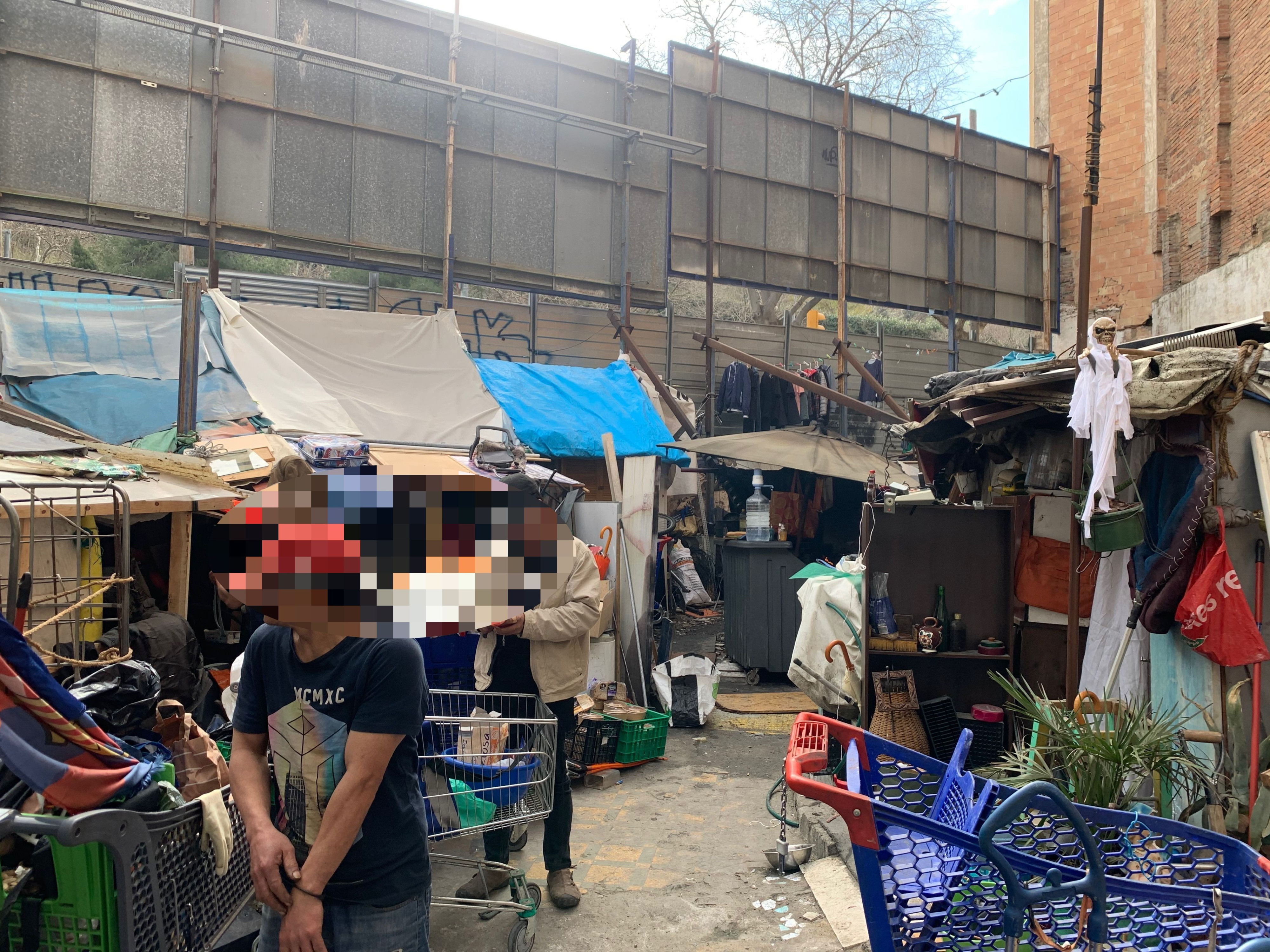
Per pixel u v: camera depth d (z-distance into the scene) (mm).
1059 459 5227
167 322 9094
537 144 13258
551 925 3855
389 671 1911
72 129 10227
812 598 6066
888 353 18016
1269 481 3816
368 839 1975
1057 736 3688
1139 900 2352
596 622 3932
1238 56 10523
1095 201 5289
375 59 12141
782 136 15305
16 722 1995
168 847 2158
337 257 11859
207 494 5961
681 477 14086
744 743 6898
